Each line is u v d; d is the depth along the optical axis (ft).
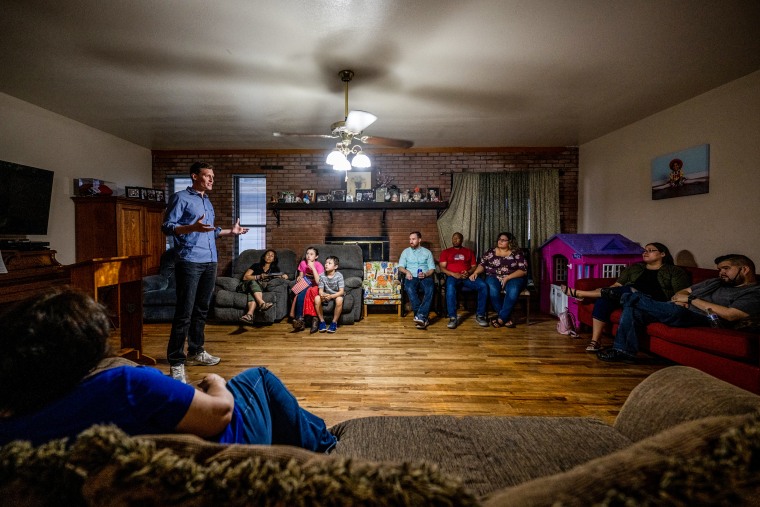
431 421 4.34
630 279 11.11
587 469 1.55
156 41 8.41
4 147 11.48
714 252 11.29
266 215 18.86
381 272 15.87
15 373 2.13
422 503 1.49
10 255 10.22
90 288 7.83
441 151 18.53
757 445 1.53
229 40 8.37
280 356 10.53
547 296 16.38
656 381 3.84
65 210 13.62
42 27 7.86
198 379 8.75
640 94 11.59
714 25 7.81
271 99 11.94
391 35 8.17
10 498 1.67
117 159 16.46
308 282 13.75
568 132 15.92
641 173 14.20
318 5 7.12
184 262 8.75
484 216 18.34
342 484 1.53
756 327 7.73
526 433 3.99
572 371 9.37
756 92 10.02
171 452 1.65
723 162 10.94
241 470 1.58
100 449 1.63
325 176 18.76
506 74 10.11
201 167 9.11
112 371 2.40
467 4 7.08
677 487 1.43
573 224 18.47
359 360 10.20
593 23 7.73
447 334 13.07
